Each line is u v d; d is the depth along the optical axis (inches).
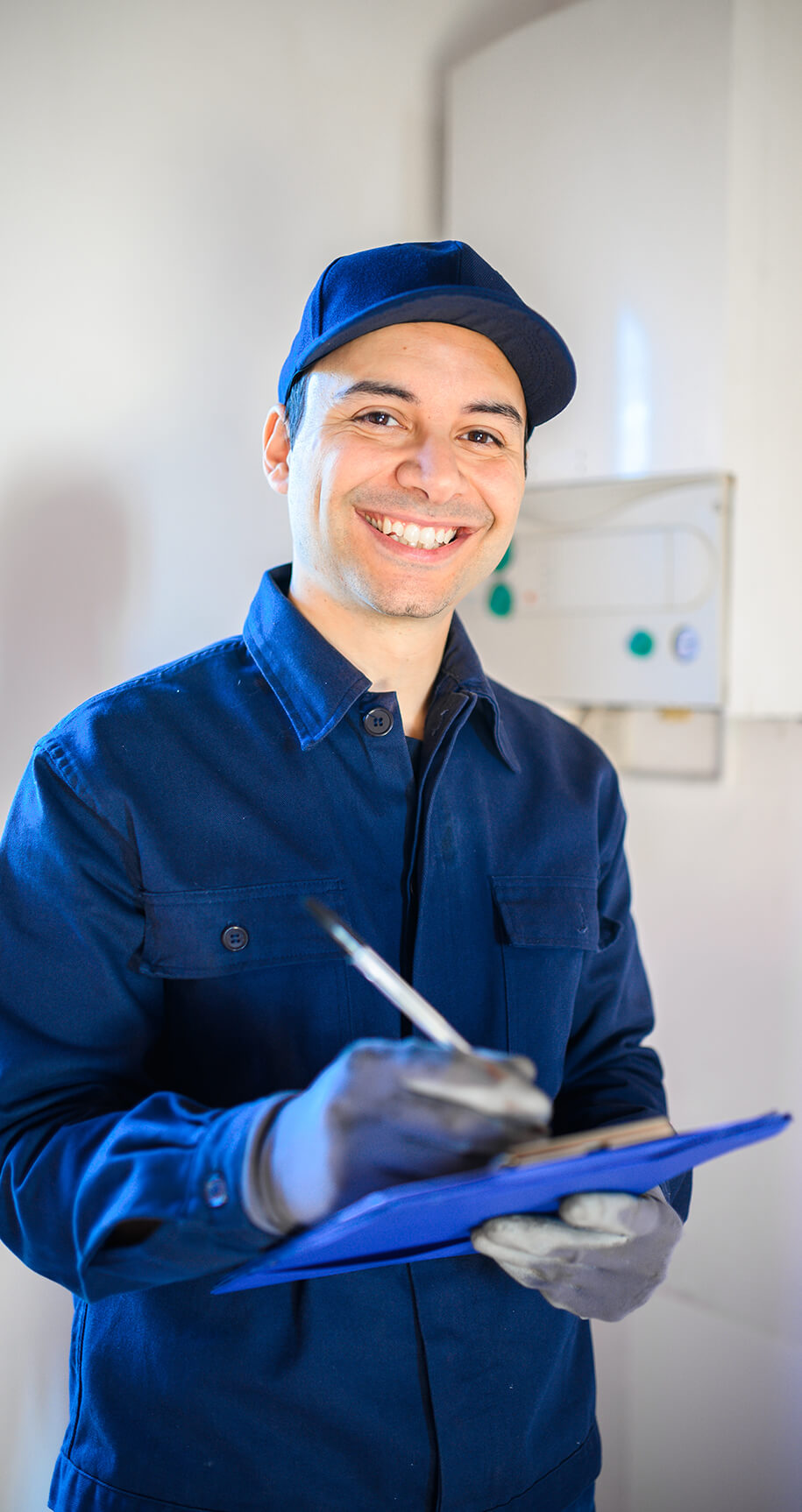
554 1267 32.2
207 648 41.2
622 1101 41.3
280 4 60.0
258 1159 27.3
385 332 36.0
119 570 56.2
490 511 38.1
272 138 60.2
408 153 66.0
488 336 37.0
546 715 45.5
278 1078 35.4
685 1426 65.1
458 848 39.0
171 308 57.3
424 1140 24.5
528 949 39.1
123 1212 28.5
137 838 35.1
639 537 57.5
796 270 59.7
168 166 56.7
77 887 34.5
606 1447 68.3
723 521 55.2
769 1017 62.6
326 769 37.8
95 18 53.9
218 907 35.4
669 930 66.4
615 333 57.7
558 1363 38.7
